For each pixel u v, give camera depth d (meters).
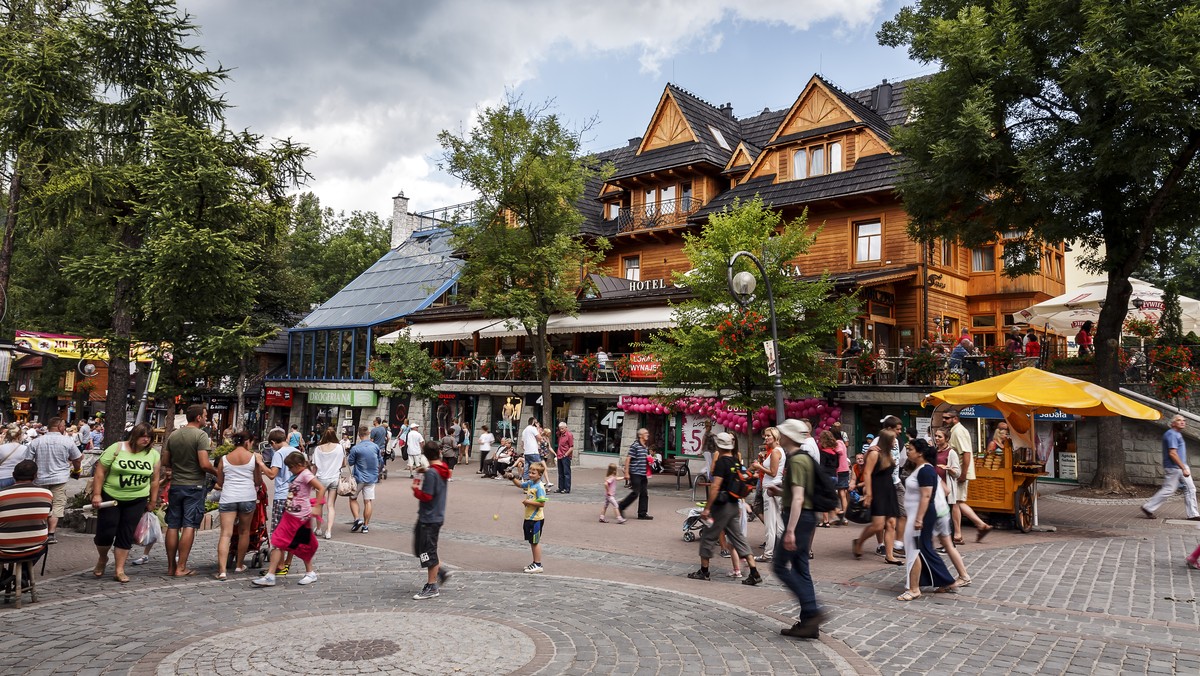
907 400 21.41
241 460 9.75
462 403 35.28
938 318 25.88
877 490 10.92
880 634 7.20
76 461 12.94
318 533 13.62
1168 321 21.19
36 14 16.56
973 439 20.55
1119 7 15.31
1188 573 10.08
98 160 15.48
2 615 7.62
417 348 34.25
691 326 20.69
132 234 15.70
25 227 16.48
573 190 27.05
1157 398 19.02
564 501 18.88
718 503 9.71
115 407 15.28
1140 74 14.31
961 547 12.09
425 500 8.69
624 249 36.22
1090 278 37.81
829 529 13.95
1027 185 17.31
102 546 9.41
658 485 23.22
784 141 30.70
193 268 13.37
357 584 9.34
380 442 24.25
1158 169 16.03
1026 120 18.11
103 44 15.35
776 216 21.95
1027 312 24.22
